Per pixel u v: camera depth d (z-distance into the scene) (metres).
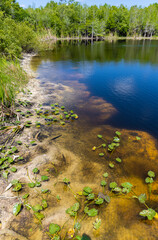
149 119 4.53
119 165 2.88
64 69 10.25
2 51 9.90
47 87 6.89
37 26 38.12
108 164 2.88
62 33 44.75
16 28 15.07
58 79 8.17
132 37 47.34
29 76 8.06
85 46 24.03
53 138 3.54
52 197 2.21
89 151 3.20
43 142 3.37
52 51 18.83
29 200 2.14
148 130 4.00
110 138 3.66
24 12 38.53
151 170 2.79
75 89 6.81
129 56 14.68
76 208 1.99
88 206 2.12
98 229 1.85
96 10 51.78
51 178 2.52
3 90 4.39
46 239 1.73
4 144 3.18
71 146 3.31
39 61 12.71
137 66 10.63
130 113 4.86
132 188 2.43
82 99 5.84
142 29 49.69
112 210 2.08
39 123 4.09
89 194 2.18
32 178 2.48
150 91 6.52
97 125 4.20
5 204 2.07
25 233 1.78
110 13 51.41
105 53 16.83
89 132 3.87
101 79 8.16
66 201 2.16
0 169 2.59
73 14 46.28
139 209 2.11
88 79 8.19
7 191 2.25
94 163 2.89
